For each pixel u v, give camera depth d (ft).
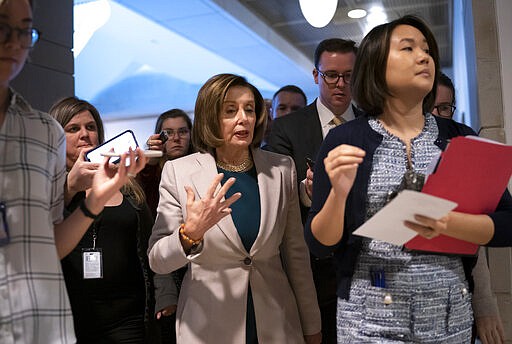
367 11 20.02
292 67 29.27
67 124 7.79
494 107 9.05
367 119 4.99
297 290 6.66
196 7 20.88
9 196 3.90
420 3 18.92
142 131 40.27
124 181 4.48
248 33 23.53
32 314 3.89
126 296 6.86
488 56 9.12
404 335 4.42
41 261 3.99
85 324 6.57
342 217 4.49
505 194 4.81
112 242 6.84
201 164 6.58
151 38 28.60
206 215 5.41
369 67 4.90
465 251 4.56
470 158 3.92
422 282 4.49
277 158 6.94
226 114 6.53
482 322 6.03
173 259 5.73
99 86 33.76
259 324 6.02
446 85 9.10
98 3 19.88
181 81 37.27
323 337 7.43
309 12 14.49
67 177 6.57
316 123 8.26
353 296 4.69
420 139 4.80
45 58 12.60
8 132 4.00
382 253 4.59
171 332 8.57
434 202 3.65
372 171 4.68
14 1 3.76
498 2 9.10
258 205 6.42
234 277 6.10
